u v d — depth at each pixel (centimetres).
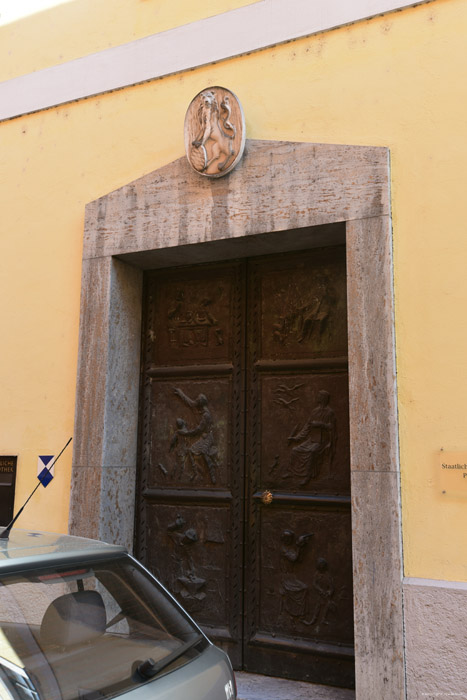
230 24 477
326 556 433
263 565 452
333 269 462
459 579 358
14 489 512
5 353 539
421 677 355
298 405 458
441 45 405
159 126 500
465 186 388
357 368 396
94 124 530
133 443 508
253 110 460
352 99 427
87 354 494
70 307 517
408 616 362
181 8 504
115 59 525
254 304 487
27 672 186
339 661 418
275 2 462
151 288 530
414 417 381
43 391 516
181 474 493
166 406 508
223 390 489
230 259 500
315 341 460
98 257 500
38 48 571
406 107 410
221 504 474
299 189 429
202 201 463
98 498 471
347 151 417
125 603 233
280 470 457
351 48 432
